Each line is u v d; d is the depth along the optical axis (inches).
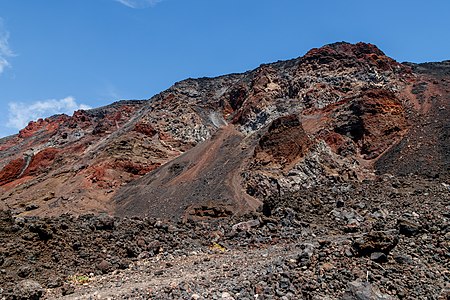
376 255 513.7
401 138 2325.3
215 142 2942.9
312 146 2047.2
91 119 5231.3
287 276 476.7
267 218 936.3
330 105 2871.6
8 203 2792.8
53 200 2662.4
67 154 3887.8
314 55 3794.3
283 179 1840.6
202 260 660.1
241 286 468.1
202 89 5191.9
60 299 493.4
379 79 3324.3
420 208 975.6
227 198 1843.0
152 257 694.5
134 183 2778.1
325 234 840.9
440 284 482.9
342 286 458.6
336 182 1795.0
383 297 438.6
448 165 1836.9
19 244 625.3
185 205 1991.9
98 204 2486.5
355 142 2391.7
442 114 2459.4
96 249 684.1
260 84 3750.0
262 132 2719.0
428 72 3683.6
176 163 2755.9
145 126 3673.7
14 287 517.3
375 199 1139.3
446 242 597.9
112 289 518.6
